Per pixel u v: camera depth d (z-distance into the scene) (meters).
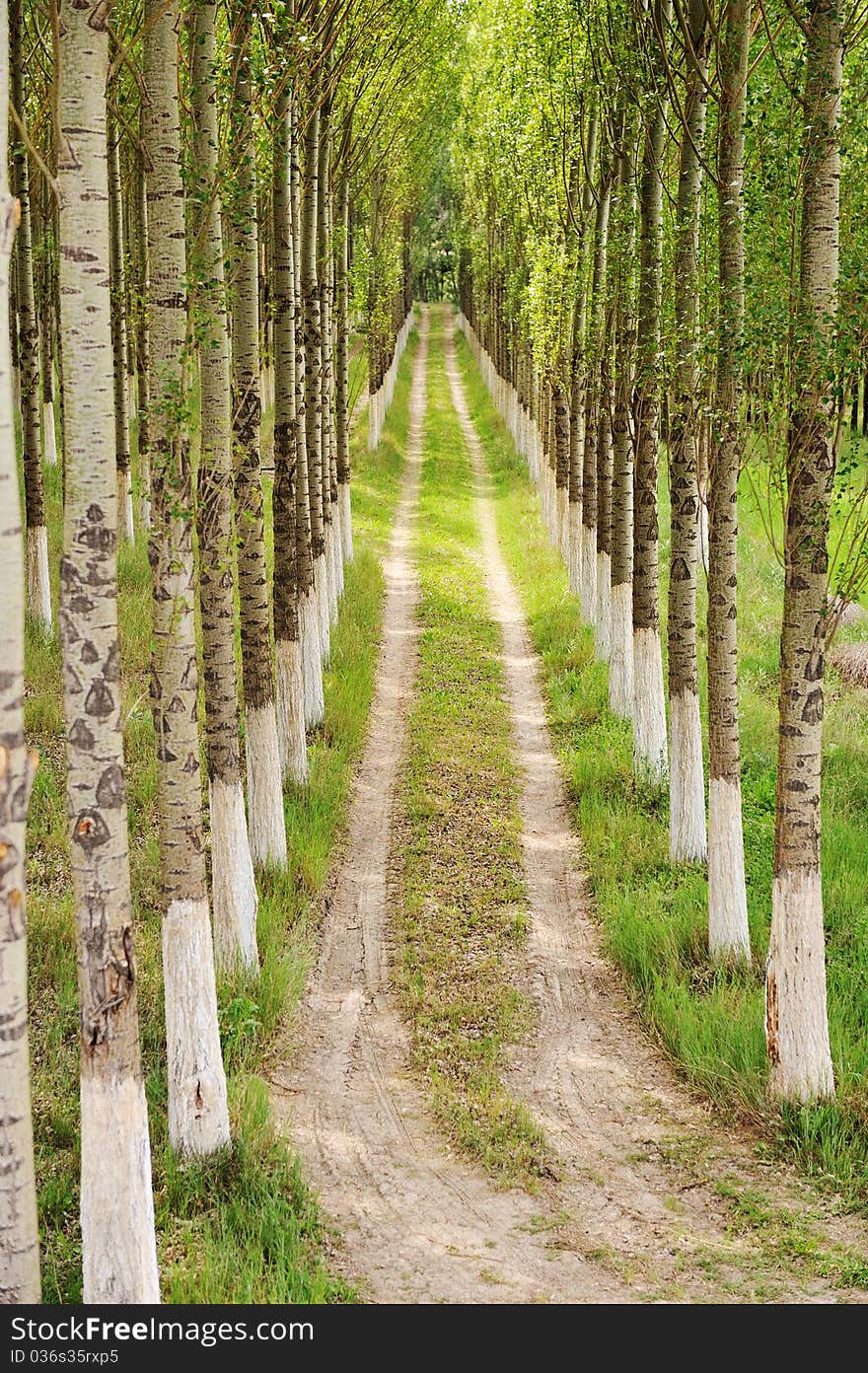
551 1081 9.46
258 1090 8.74
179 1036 7.96
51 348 26.44
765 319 9.14
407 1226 7.51
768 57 11.54
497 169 32.44
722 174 10.54
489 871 13.41
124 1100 5.92
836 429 8.71
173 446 7.61
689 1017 9.82
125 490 22.19
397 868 13.54
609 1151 8.48
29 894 11.12
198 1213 7.49
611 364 18.55
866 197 10.32
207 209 9.09
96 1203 5.91
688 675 13.02
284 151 12.27
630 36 13.58
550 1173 8.16
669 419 12.76
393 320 51.75
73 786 5.76
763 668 19.84
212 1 9.16
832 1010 9.82
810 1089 8.70
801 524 8.63
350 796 15.56
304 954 11.38
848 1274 6.98
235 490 12.17
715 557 10.95
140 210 19.58
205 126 9.33
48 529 21.52
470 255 66.81
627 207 15.65
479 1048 9.86
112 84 8.87
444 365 71.50
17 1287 4.95
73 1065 8.88
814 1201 7.82
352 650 21.06
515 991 10.85
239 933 10.59
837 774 15.53
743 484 29.77
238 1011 9.73
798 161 9.48
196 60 9.23
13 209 4.59
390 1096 9.20
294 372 14.70
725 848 10.96
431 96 29.80
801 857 8.74
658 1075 9.59
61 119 5.55
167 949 8.01
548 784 16.27
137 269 18.45
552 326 26.11
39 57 14.45
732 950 10.95
